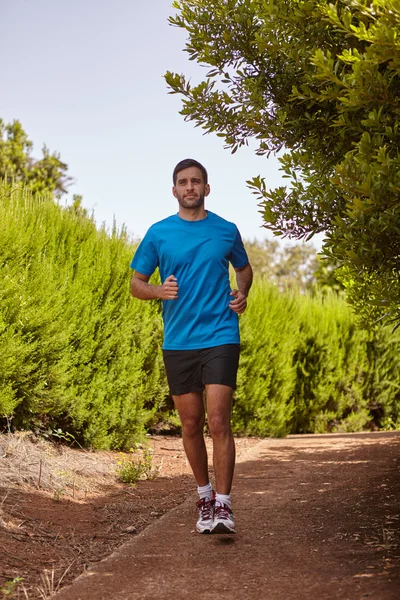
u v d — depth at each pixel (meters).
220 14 4.75
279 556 3.58
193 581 3.21
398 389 13.59
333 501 4.96
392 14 3.21
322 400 12.41
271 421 10.62
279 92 4.78
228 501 4.04
